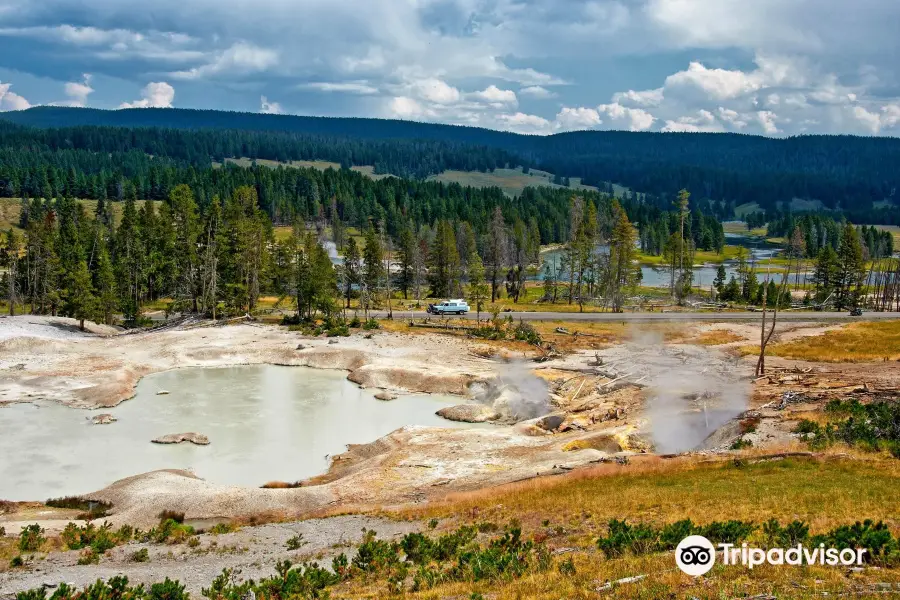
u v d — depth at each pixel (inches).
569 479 1480.1
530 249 7298.2
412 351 3169.3
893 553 762.2
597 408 2257.6
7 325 3216.0
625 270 5083.7
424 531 1230.3
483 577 884.0
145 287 4665.4
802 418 1768.0
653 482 1364.4
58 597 853.2
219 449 2021.4
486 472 1706.4
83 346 3132.4
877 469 1305.4
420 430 2085.4
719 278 5821.9
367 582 942.4
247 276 4178.2
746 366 2615.7
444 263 5482.3
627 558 874.1
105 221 7416.3
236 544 1223.5
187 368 3019.2
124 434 2121.1
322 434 2185.0
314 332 3499.0
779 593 670.5
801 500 1095.6
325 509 1509.6
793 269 7731.3
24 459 1871.3
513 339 3388.3
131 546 1219.9
